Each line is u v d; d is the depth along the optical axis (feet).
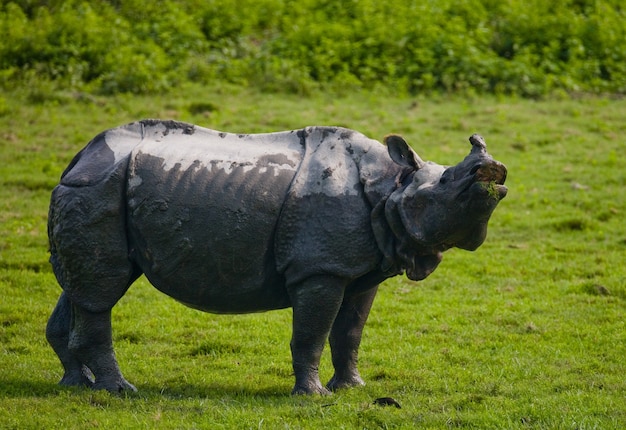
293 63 267.39
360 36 283.38
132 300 144.25
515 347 125.39
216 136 101.91
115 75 251.19
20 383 103.96
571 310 140.36
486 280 155.84
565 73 276.41
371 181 96.68
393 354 122.21
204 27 293.02
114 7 296.10
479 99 258.57
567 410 96.94
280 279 98.17
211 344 124.67
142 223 97.04
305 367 98.48
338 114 236.63
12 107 229.45
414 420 93.04
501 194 90.99
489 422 93.04
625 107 256.73
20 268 153.07
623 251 168.45
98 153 99.55
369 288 100.01
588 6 320.91
